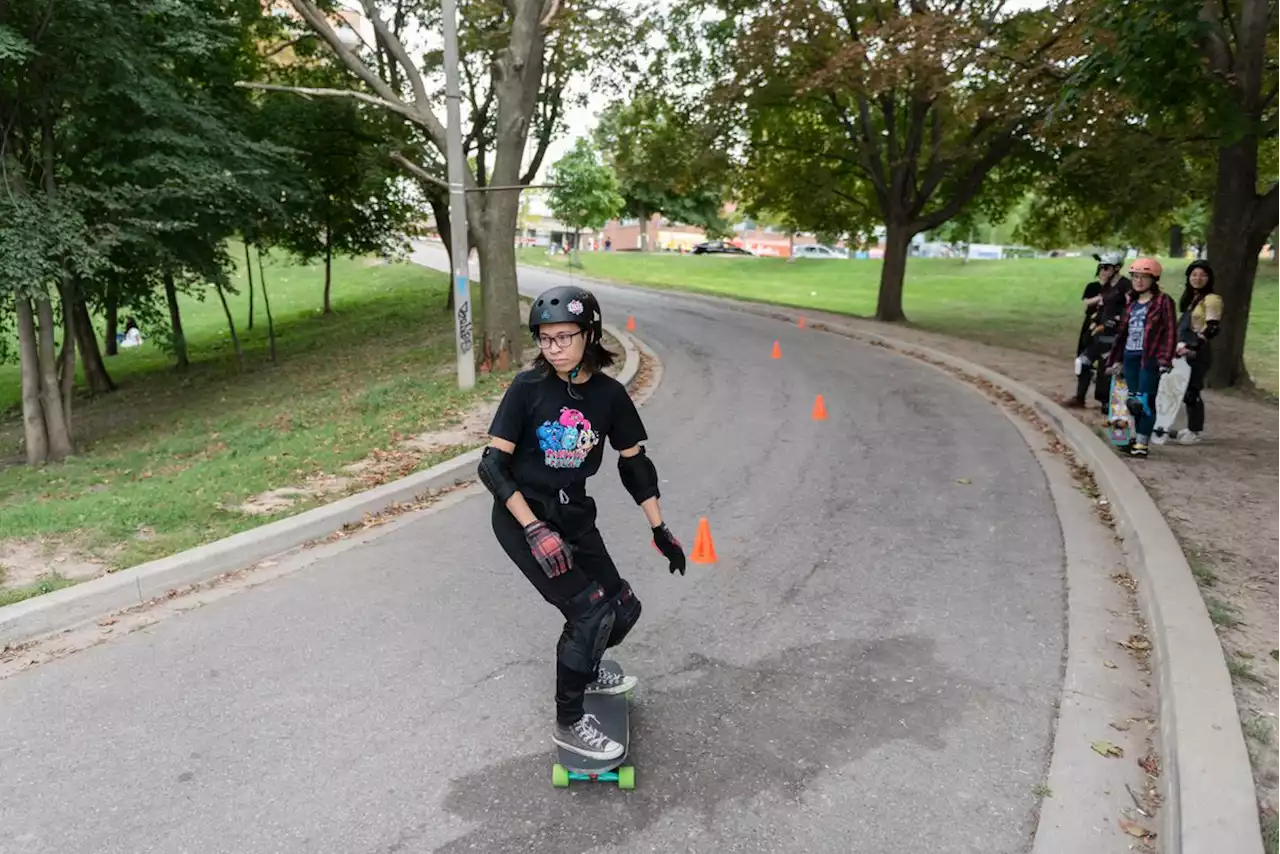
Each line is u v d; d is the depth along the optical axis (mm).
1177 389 8125
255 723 3605
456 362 15234
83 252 11828
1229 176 12070
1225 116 9359
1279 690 3496
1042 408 10242
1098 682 3801
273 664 4145
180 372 23391
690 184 23094
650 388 12219
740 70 18594
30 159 13672
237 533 5832
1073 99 10586
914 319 26719
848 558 5453
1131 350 7566
